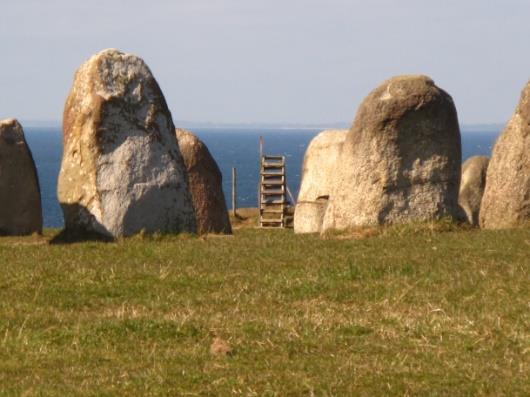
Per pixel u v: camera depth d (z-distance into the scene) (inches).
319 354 916.0
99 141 1665.8
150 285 1192.2
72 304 1107.9
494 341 944.9
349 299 1120.2
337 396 799.7
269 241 1561.3
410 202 1662.2
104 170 1662.2
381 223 1656.0
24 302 1112.8
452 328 984.3
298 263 1311.5
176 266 1301.7
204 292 1161.4
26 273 1245.1
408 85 1674.5
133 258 1379.2
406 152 1663.4
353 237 1590.8
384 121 1662.2
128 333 975.0
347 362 887.1
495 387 816.9
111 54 1707.7
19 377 860.0
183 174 1722.4
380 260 1309.1
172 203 1704.0
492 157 1855.3
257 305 1095.0
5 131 1776.6
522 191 1797.5
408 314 1043.3
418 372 856.9
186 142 2102.6
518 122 1817.2
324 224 1716.3
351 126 1708.9
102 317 1037.8
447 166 1668.3
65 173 1684.3
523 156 1803.6
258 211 3068.4
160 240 1625.2
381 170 1660.9
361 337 966.4
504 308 1050.7
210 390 816.9
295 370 865.5
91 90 1683.1
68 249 1482.5
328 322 1010.1
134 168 1679.4
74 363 896.3
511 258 1314.0
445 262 1289.4
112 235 1648.6
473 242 1451.8
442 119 1668.3
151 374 853.2
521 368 867.4
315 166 2322.8
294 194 6082.7
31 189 1785.2
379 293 1134.4
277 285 1177.4
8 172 1770.4
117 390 815.7
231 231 2133.4
